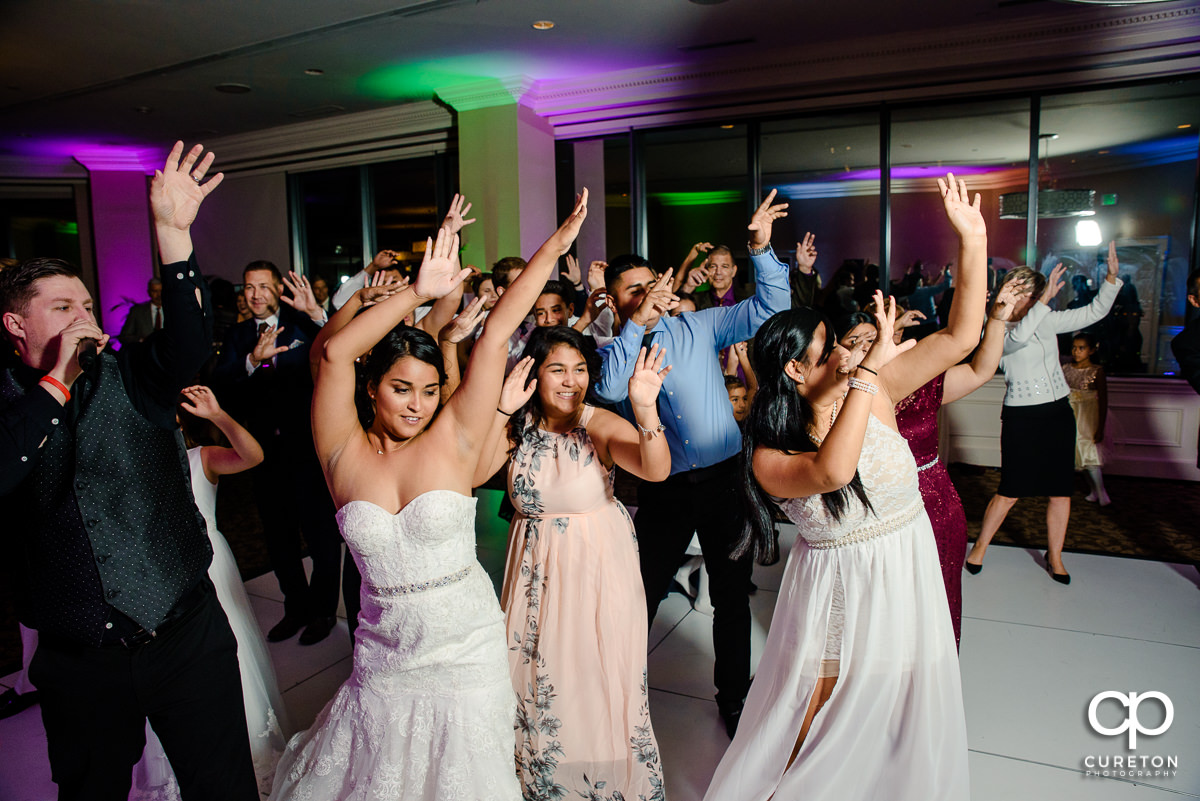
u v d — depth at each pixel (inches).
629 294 111.1
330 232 366.6
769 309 110.0
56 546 62.7
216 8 203.6
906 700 70.4
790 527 190.2
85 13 206.2
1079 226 261.1
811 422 76.0
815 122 275.1
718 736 101.3
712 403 100.5
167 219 62.9
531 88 275.7
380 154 334.0
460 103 283.9
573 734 78.3
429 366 66.9
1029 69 227.5
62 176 404.2
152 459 66.4
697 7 204.8
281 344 128.3
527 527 83.8
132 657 64.3
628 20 214.8
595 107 279.3
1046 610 138.4
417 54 244.5
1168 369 255.4
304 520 129.1
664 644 128.8
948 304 276.8
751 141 268.1
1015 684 112.7
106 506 63.6
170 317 63.9
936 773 69.5
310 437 127.2
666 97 267.4
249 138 356.5
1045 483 149.6
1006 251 313.6
